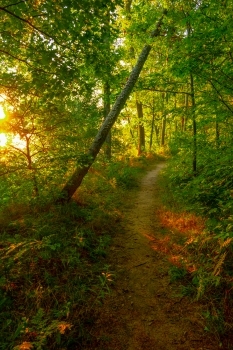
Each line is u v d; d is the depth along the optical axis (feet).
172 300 12.82
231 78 20.48
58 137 21.29
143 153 68.59
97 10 14.38
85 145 28.07
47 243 15.65
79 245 16.97
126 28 34.53
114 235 20.70
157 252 17.65
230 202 16.71
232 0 18.83
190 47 19.54
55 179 22.36
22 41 16.10
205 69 21.04
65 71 15.31
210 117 25.86
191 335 10.62
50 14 13.94
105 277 14.02
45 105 18.29
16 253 14.87
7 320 10.36
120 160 51.70
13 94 17.03
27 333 9.96
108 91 34.12
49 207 21.48
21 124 18.42
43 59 14.93
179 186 30.86
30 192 21.91
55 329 9.74
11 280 13.03
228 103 24.52
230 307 11.55
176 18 26.23
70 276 14.19
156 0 34.30
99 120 40.14
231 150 23.03
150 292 13.55
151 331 10.98
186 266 15.30
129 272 15.48
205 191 21.54
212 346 9.98
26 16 15.02
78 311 11.77
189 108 27.55
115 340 10.52
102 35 15.84
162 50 30.01
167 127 103.81
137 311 12.19
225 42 19.08
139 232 21.25
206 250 16.17
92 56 16.55
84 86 16.60
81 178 24.49
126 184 37.14
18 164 19.53
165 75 28.58
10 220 19.04
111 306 12.50
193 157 31.37
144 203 29.73
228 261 14.11
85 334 10.62
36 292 12.16
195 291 13.06
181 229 20.53
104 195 30.12
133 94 44.19
